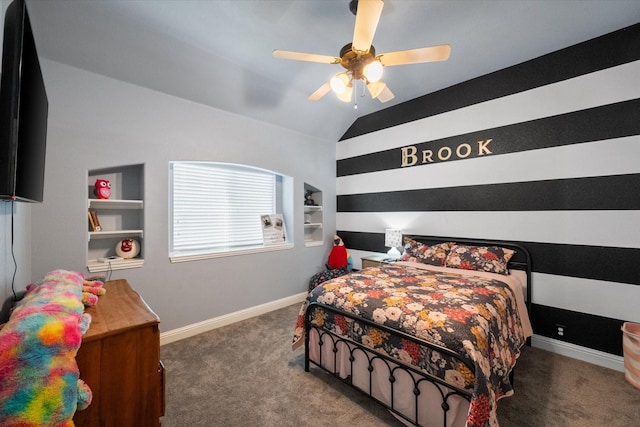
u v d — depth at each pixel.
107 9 1.96
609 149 2.30
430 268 2.87
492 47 2.49
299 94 3.35
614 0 1.93
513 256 2.80
